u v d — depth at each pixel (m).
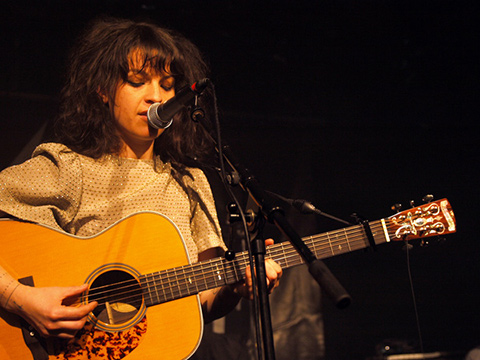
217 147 1.87
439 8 4.59
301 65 4.50
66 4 3.89
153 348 1.96
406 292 4.36
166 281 2.03
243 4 4.32
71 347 1.92
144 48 2.21
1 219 2.03
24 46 3.83
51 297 1.85
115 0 3.98
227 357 3.88
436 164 4.67
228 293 2.18
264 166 4.38
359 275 4.34
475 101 4.71
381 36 4.62
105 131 2.23
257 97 4.38
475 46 4.71
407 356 4.18
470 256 4.50
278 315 4.17
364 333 4.23
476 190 4.66
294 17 4.44
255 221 1.72
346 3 4.50
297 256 2.08
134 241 2.08
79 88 2.32
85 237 2.05
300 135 4.51
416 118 4.64
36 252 2.01
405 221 2.10
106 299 2.02
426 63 4.68
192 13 4.20
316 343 4.15
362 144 4.61
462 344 4.30
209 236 2.29
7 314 1.92
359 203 4.48
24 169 2.08
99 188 2.14
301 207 1.99
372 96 4.61
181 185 2.37
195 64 2.65
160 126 2.08
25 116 3.76
